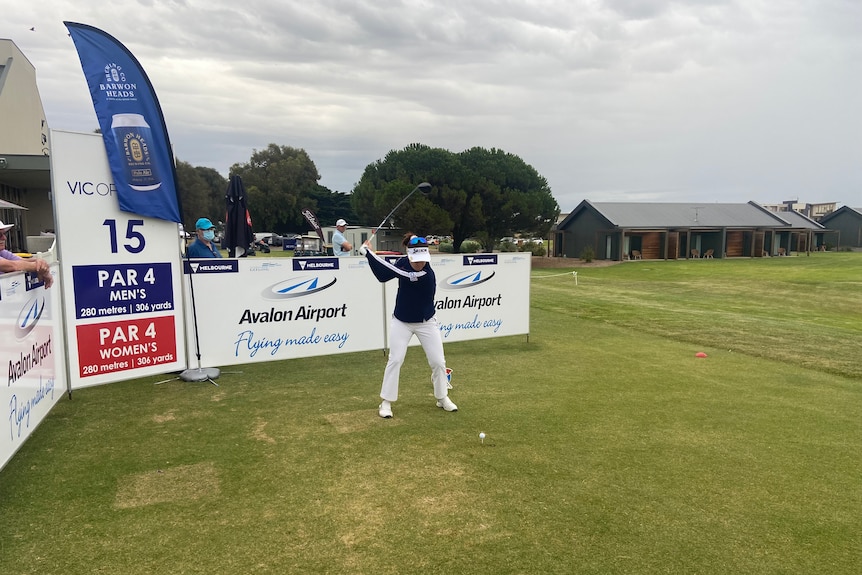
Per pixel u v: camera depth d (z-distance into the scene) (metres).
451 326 8.34
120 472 3.89
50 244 11.80
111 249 5.75
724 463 4.16
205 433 4.68
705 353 8.22
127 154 5.72
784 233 48.38
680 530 3.19
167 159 6.02
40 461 4.06
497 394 5.95
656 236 42.34
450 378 6.19
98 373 5.77
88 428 4.78
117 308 5.85
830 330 10.49
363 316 7.67
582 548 2.99
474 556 2.91
